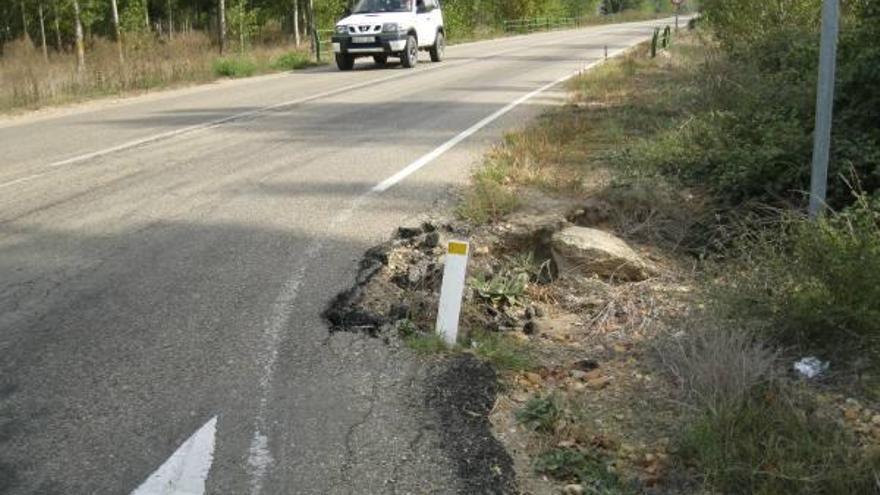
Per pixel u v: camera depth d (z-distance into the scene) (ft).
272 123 40.24
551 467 11.81
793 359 14.61
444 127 38.17
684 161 27.12
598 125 36.63
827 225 16.33
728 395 12.87
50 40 121.49
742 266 18.29
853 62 25.22
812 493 11.04
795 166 23.31
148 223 22.59
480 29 159.22
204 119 42.06
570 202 24.63
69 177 28.32
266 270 19.01
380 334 15.90
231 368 14.46
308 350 15.17
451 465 11.83
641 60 68.95
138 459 11.80
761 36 44.32
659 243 22.75
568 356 15.72
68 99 53.78
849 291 14.85
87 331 15.79
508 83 57.31
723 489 11.40
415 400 13.57
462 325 16.71
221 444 12.19
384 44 70.13
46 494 11.00
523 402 13.74
